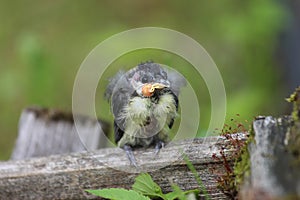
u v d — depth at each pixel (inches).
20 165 328.8
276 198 222.8
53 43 786.8
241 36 716.7
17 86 694.5
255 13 718.5
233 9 751.1
